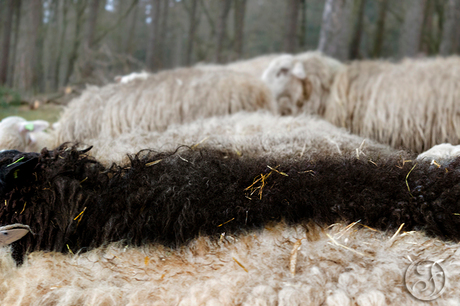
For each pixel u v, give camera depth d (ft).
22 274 5.50
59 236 5.75
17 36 57.47
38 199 5.77
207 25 89.45
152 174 5.98
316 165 6.10
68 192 5.80
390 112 12.74
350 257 5.30
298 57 15.94
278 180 5.84
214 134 8.44
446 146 6.88
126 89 11.91
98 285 5.41
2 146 8.62
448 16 41.45
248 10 91.35
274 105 13.10
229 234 5.65
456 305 4.72
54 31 71.05
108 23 75.92
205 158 6.38
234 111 11.54
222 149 7.14
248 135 8.18
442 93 12.21
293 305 4.86
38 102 27.27
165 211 5.66
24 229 5.43
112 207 5.81
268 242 5.60
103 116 11.31
